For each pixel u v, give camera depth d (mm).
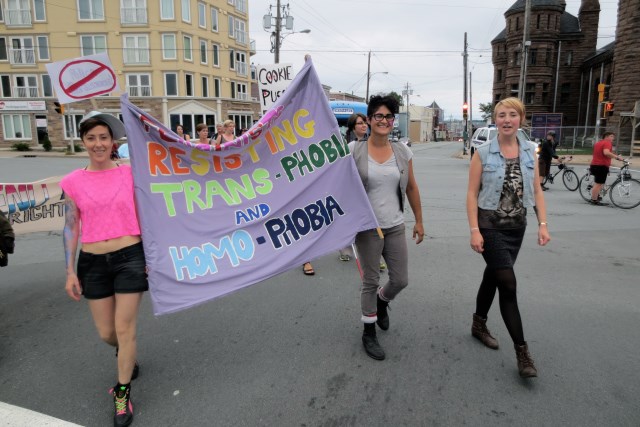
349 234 3504
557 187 14211
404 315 4320
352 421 2754
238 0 42438
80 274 2826
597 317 4230
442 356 3531
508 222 3234
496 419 2752
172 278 2973
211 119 39219
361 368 3361
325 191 3533
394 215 3500
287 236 3449
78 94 3672
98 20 35250
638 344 3689
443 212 9680
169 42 35312
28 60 36688
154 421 2762
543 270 5664
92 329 4062
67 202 2797
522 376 3094
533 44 48562
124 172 2850
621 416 2766
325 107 3547
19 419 2691
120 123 2957
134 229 2801
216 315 4348
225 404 2932
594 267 5773
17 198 4848
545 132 36750
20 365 3441
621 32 30016
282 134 3479
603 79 43094
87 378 3266
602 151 10445
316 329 4031
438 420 2752
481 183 3307
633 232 7723
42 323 4188
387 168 3467
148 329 4062
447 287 5078
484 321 3732
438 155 34344
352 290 5000
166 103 36156
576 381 3154
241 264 3268
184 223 3086
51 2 35375
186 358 3537
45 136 35656
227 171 3299
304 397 3004
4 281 5309
